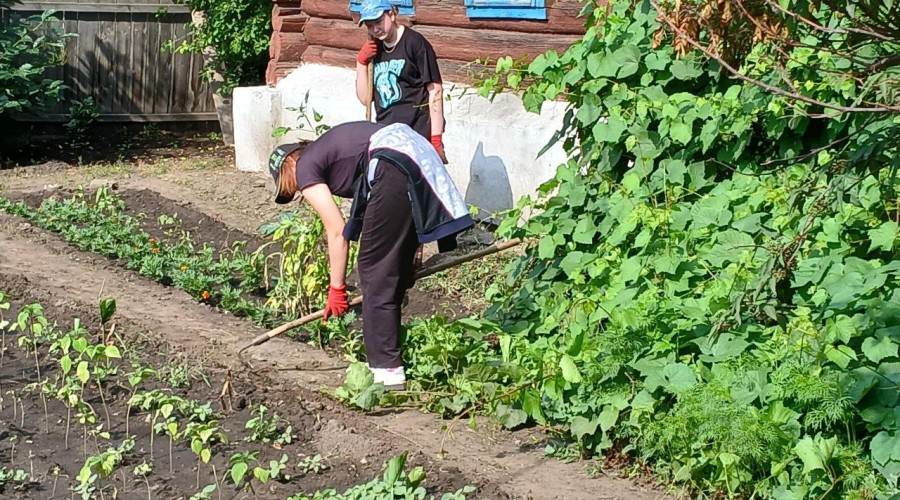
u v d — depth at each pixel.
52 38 14.41
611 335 4.88
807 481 4.11
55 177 11.48
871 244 4.80
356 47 11.11
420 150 5.39
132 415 5.40
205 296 7.37
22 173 11.80
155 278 7.85
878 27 3.53
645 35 5.98
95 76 14.97
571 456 4.88
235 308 7.14
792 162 5.43
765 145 5.89
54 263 7.94
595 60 6.00
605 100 6.03
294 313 6.84
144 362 6.04
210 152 13.69
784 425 4.29
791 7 3.64
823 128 5.60
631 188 5.84
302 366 6.07
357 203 5.39
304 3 11.90
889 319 4.44
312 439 5.14
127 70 15.16
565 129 6.42
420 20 9.95
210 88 15.68
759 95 5.43
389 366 5.59
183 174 11.66
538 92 6.25
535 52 8.97
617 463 4.79
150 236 8.97
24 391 5.66
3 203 9.57
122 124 15.24
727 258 5.23
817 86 5.16
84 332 5.55
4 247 8.30
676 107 5.70
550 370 4.99
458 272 7.78
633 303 5.24
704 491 4.42
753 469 4.32
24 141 12.94
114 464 4.78
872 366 4.46
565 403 5.07
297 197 9.93
